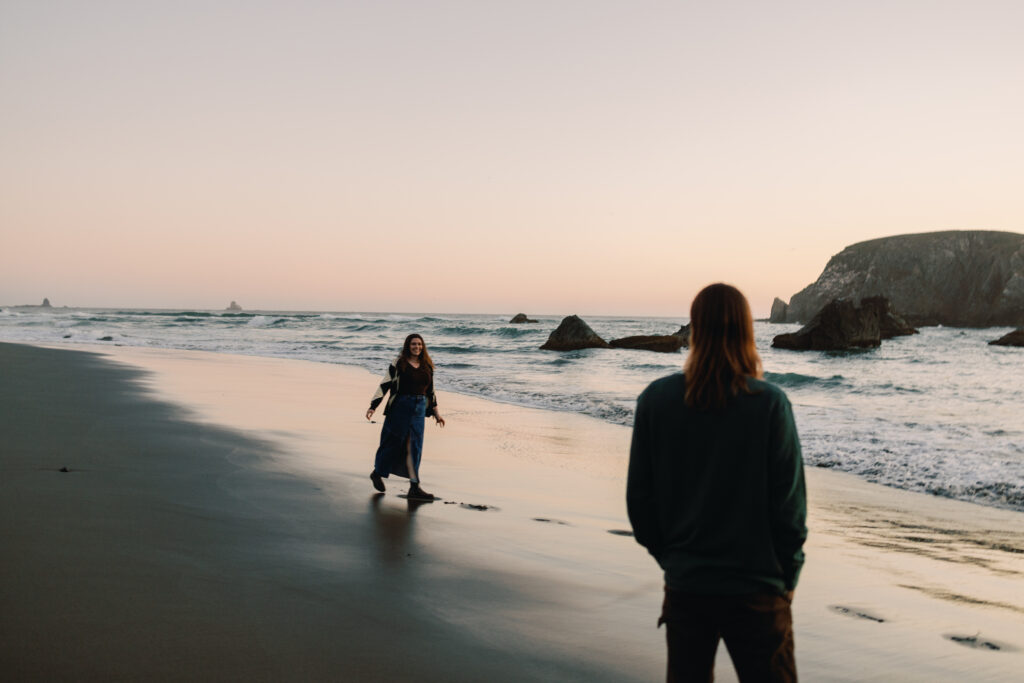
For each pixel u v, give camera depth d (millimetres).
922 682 3482
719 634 2070
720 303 2109
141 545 4719
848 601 4773
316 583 4328
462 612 4047
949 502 8320
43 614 3424
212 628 3449
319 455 9352
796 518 1981
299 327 65812
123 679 2842
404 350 7473
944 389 21578
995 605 4805
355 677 3068
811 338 49125
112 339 43188
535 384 22203
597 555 5535
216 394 16094
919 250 143625
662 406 2133
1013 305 124438
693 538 2049
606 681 3238
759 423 1998
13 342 37312
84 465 7422
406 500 7168
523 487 8281
